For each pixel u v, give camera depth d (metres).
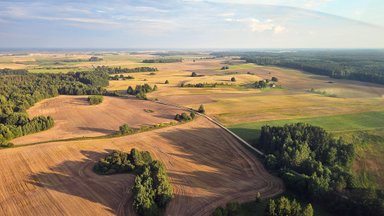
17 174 60.84
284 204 45.12
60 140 80.12
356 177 62.06
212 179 60.12
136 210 47.38
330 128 86.25
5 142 74.88
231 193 54.88
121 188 55.31
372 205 46.22
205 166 65.75
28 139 80.94
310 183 53.25
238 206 49.25
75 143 77.38
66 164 65.50
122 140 80.19
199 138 81.88
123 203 50.59
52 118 95.31
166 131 87.06
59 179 58.94
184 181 58.88
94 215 47.41
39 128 87.62
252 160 69.00
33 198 52.38
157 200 49.44
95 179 58.84
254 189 56.66
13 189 55.41
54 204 50.47
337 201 49.44
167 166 65.31
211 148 75.25
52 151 72.19
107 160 63.78
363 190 49.06
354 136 79.12
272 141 71.62
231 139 81.25
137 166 62.28
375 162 67.69
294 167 62.91
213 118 100.69
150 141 79.56
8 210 49.12
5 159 67.44
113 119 100.00
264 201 52.41
